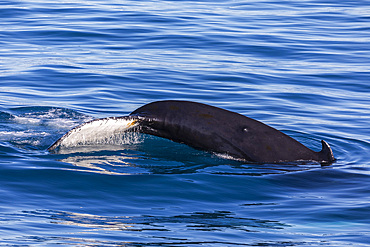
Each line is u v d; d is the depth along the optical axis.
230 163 33.31
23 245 21.95
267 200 28.67
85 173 30.91
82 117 44.62
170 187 29.70
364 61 67.81
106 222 25.03
